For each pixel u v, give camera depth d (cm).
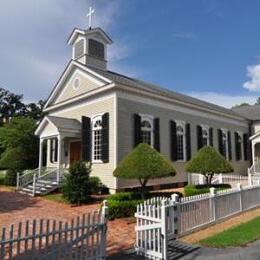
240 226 1008
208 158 1659
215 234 909
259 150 3347
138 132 1880
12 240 512
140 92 1933
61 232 577
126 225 1034
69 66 2142
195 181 2195
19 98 6900
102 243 647
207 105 2778
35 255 538
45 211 1291
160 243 712
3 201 1536
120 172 1323
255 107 3788
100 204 1411
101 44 2220
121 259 709
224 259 688
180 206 898
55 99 2320
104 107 1872
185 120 2364
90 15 2203
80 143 2067
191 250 756
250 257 697
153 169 1271
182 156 2294
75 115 2091
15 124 2933
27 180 1962
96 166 1861
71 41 2214
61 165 1962
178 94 2725
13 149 2625
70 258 584
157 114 2092
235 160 3025
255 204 1403
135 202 1176
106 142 1802
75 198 1445
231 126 3047
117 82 1794
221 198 1130
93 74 1966
